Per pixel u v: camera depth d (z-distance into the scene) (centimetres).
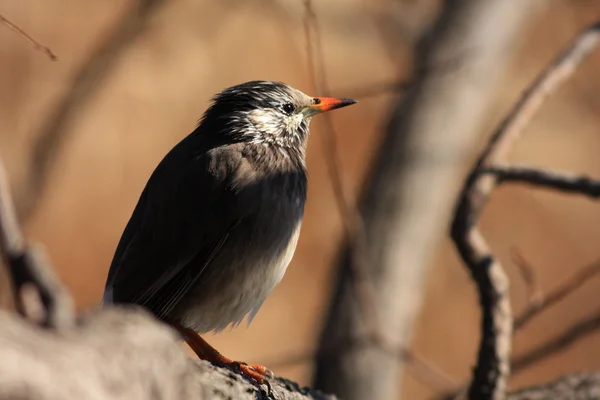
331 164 948
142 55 2081
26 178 1384
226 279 752
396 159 1277
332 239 2031
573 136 2262
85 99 1418
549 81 864
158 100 2084
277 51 2145
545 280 2128
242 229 755
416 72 1152
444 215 1291
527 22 1417
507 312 767
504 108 2134
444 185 1279
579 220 2181
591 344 2006
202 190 760
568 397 778
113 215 1988
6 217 363
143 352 374
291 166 816
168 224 755
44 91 1984
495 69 1344
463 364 2012
